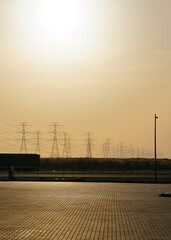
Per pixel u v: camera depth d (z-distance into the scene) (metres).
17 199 29.47
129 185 48.12
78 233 15.05
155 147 57.09
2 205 25.33
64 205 25.31
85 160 153.75
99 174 96.31
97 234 14.85
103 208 23.67
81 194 34.16
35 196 32.03
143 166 153.12
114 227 16.55
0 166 71.88
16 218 19.25
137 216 20.08
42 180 58.97
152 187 44.19
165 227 16.55
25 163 71.81
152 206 24.81
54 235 14.59
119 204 25.98
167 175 86.56
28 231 15.48
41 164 145.00
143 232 15.31
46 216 20.03
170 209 23.17
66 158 154.62
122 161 159.50
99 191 37.69
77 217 19.67
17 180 59.34
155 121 58.44
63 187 43.53
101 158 164.00
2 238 13.93
